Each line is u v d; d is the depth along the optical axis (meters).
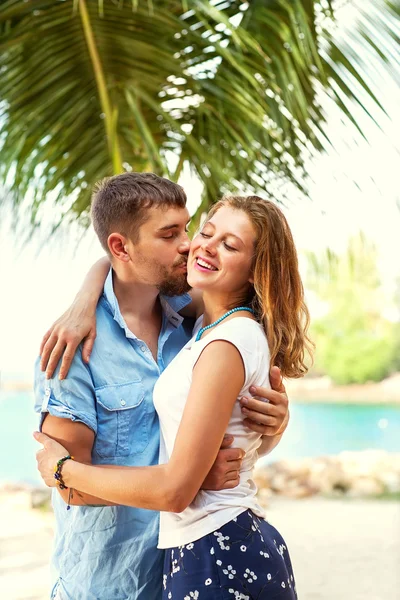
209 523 1.67
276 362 1.85
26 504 7.49
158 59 3.22
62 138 3.32
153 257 1.89
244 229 1.80
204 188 3.46
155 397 1.80
